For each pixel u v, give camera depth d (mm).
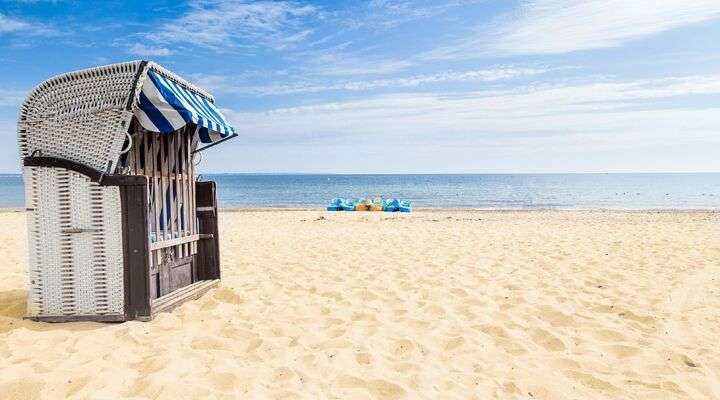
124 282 4359
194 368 3385
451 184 103750
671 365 3709
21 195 59281
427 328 4527
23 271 6941
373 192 67812
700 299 5684
